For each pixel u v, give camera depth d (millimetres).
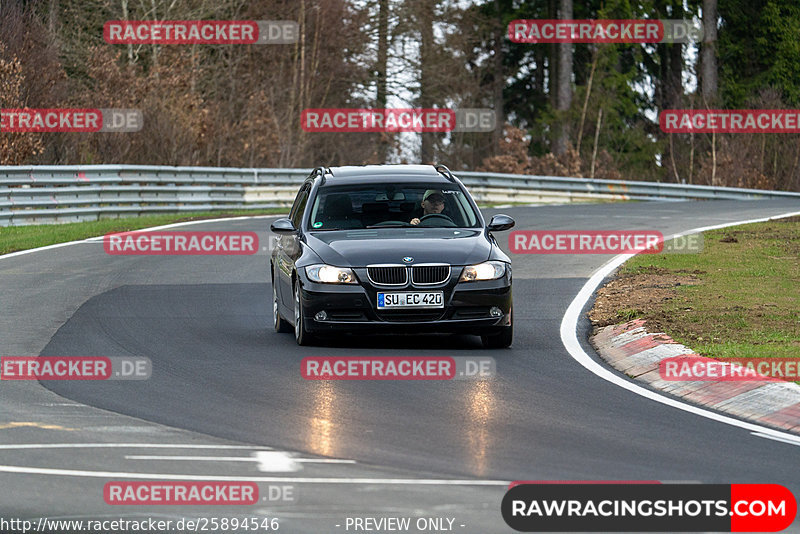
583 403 32531
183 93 130375
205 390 34344
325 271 40719
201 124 124375
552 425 29672
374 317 40438
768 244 72875
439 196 45594
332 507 22234
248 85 168875
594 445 27469
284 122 166125
